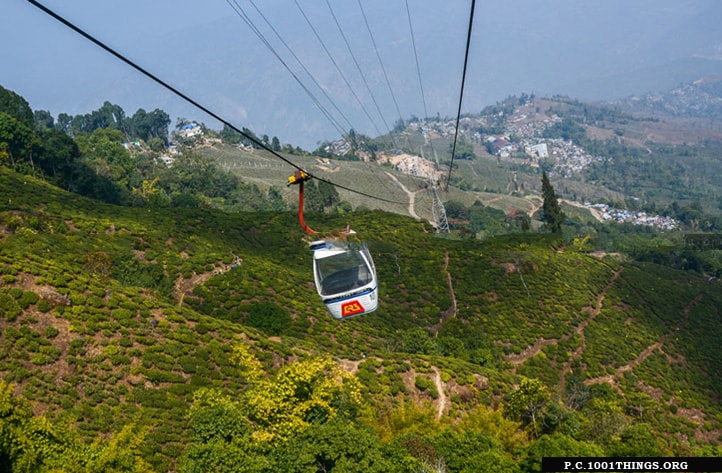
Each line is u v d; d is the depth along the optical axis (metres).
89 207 89.12
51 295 49.00
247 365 38.97
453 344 72.81
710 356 85.88
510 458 36.53
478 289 90.00
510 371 74.31
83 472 28.30
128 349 47.75
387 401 52.44
